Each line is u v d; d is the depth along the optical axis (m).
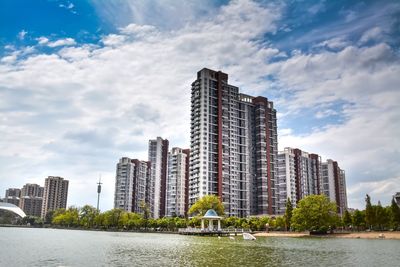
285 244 88.81
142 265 46.44
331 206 140.75
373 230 173.62
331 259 53.84
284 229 185.00
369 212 159.25
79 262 49.59
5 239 105.62
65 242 94.12
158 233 189.12
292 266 45.84
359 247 78.31
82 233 174.75
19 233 159.12
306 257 56.38
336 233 144.50
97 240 106.19
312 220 139.62
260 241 103.81
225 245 83.06
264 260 51.78
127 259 52.97
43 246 78.12
